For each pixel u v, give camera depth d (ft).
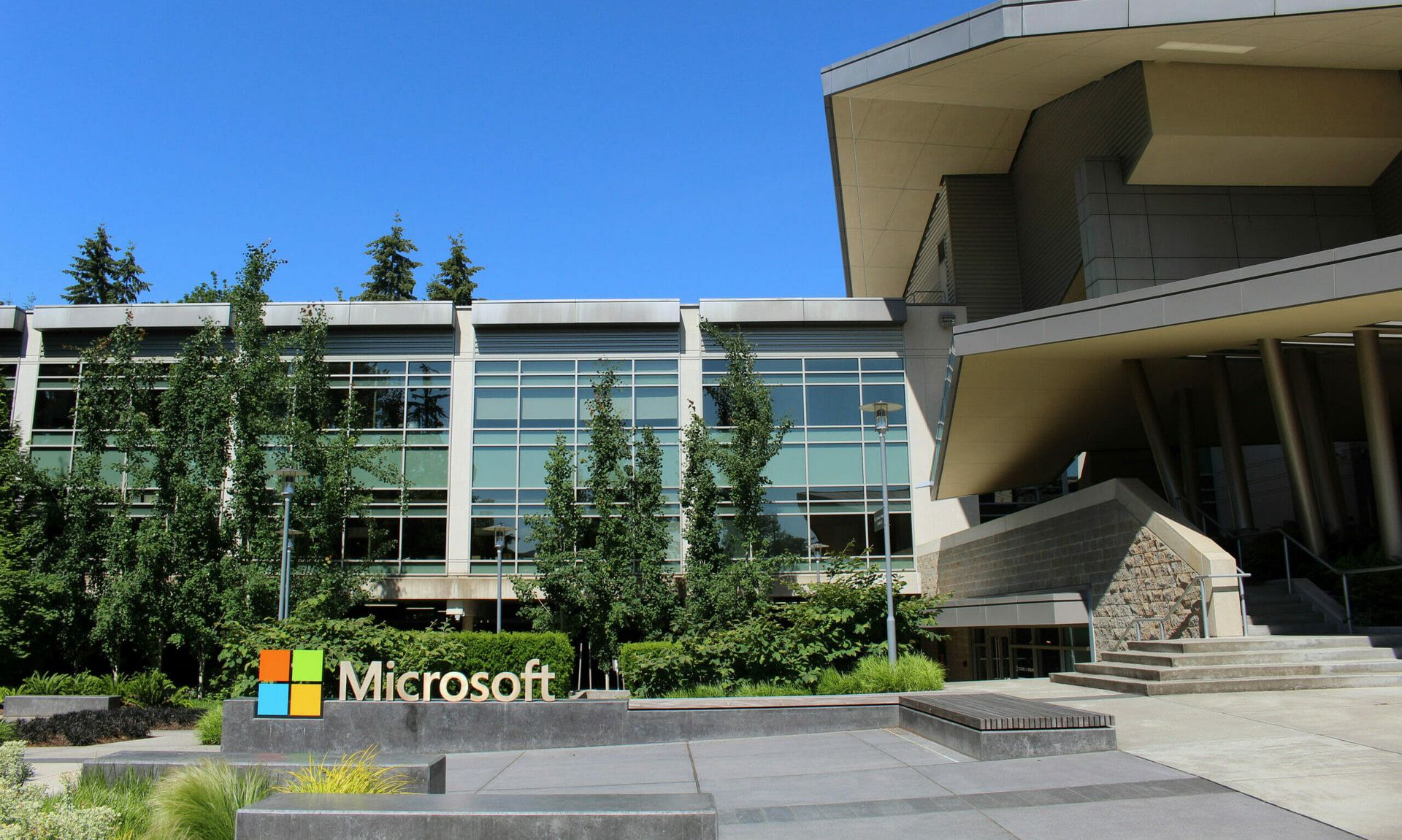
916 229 126.31
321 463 87.35
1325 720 33.12
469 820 19.22
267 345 89.81
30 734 53.52
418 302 106.93
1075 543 67.56
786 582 99.71
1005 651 86.99
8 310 106.01
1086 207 77.15
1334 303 44.65
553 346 107.24
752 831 24.09
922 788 27.58
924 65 74.74
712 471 102.53
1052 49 70.03
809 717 41.70
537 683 61.82
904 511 104.42
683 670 51.96
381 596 101.24
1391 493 51.90
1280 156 73.92
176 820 22.98
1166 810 23.29
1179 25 63.57
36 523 86.17
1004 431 77.61
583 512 91.97
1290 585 55.11
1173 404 76.43
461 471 104.73
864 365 106.93
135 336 92.02
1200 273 76.43
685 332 107.34
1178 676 43.50
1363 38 66.18
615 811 19.27
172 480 85.51
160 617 79.87
